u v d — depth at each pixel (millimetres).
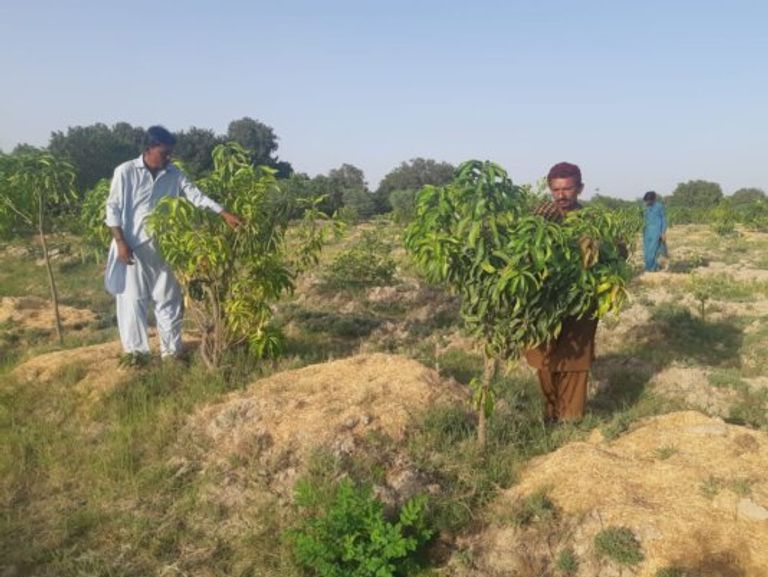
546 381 5234
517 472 4324
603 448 4469
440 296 10102
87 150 44781
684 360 6883
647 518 3547
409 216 26938
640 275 12555
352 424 4645
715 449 4223
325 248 17344
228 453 4562
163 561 3729
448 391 5273
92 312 10086
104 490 4379
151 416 5176
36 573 3652
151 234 5953
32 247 15609
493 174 4055
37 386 5758
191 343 6898
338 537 3586
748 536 3402
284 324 8414
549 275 4188
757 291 10828
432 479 4266
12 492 4434
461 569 3588
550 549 3602
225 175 6051
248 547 3781
